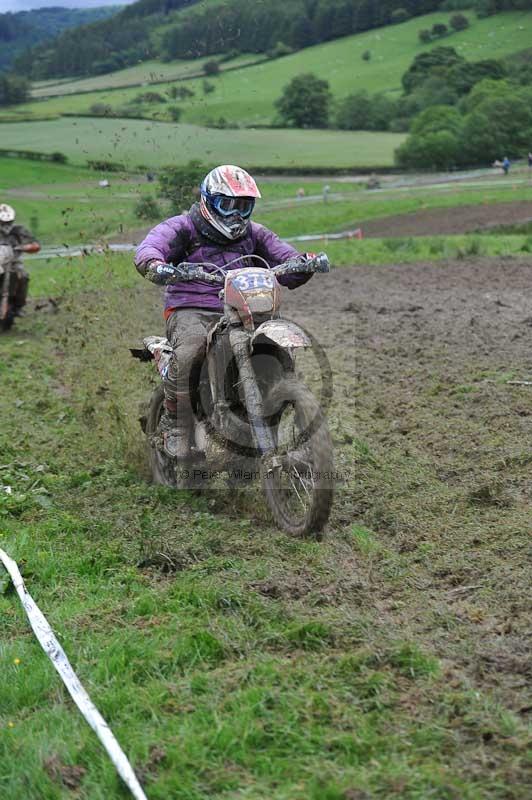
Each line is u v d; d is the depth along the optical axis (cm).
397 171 7144
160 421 662
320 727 340
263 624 428
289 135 8862
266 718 347
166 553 521
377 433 735
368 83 12338
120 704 372
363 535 534
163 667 398
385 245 2444
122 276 1188
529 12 14925
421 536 532
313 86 10081
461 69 10925
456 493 592
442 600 451
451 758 321
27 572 513
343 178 6656
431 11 15612
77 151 6131
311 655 397
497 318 1248
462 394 838
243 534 555
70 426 823
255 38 9181
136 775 326
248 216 597
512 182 5422
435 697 357
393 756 322
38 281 1919
